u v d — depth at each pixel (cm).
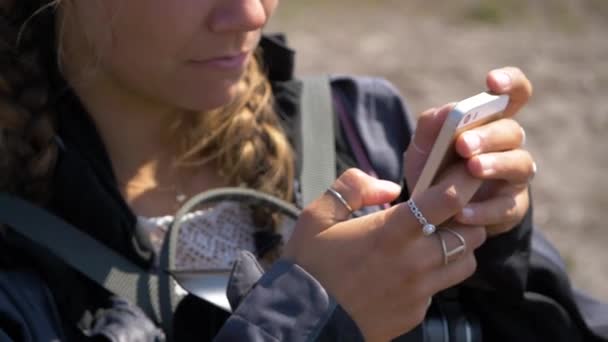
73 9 166
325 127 187
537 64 715
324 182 182
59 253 161
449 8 818
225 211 179
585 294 190
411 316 149
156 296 163
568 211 541
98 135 169
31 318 151
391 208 147
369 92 196
